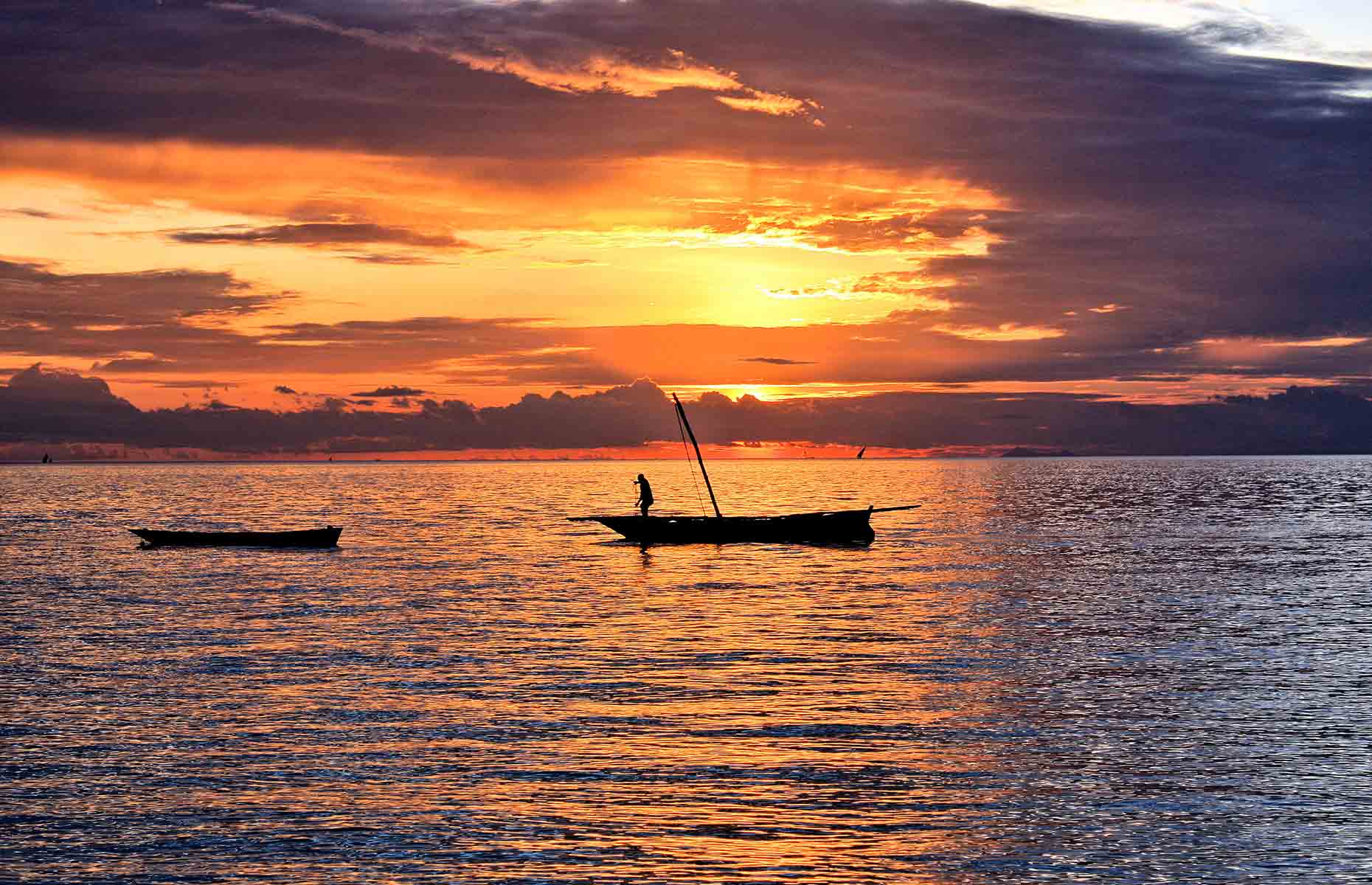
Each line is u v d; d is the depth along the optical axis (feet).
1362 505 353.51
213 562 175.94
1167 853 53.01
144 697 80.43
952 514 310.04
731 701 79.05
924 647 99.30
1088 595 132.98
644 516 192.44
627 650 97.96
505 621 113.91
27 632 107.76
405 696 80.48
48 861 52.37
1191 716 75.00
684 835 55.06
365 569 164.25
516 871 51.26
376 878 50.65
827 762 65.31
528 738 69.92
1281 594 134.51
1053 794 60.29
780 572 159.43
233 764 65.00
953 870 51.39
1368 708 76.95
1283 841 54.19
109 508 365.61
